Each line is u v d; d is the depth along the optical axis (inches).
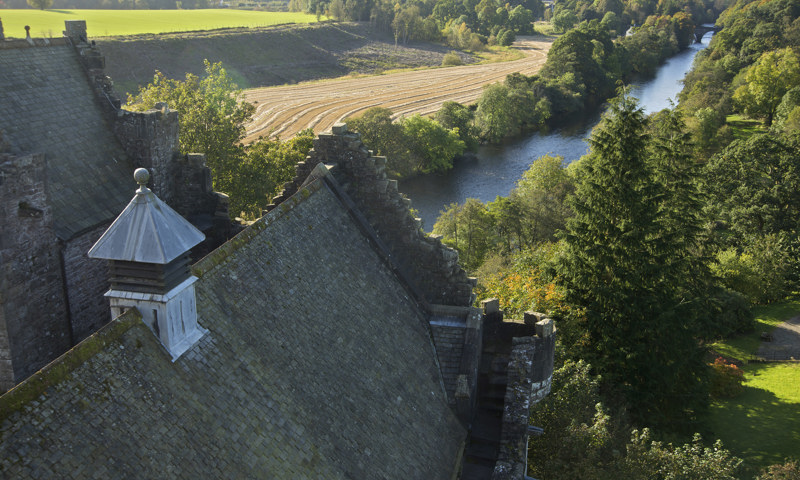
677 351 1691.7
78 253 1028.5
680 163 2229.3
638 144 1726.1
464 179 4261.8
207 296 687.7
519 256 2391.7
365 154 1067.3
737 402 2016.5
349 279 933.8
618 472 1069.1
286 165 2669.8
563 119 5807.1
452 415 927.0
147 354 581.6
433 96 5876.0
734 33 7012.8
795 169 3356.3
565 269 1776.6
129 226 592.7
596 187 1742.1
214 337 662.5
